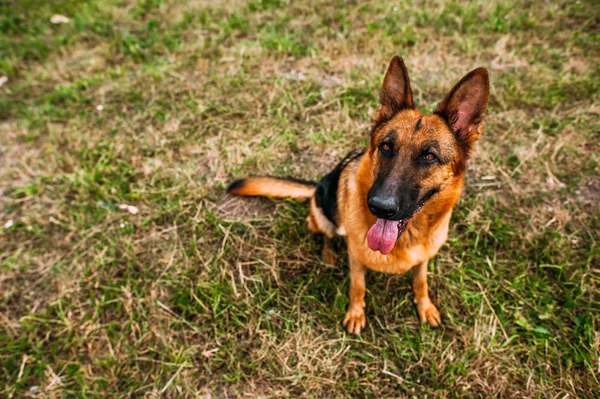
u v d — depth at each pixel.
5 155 1.40
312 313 1.01
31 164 1.35
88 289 1.08
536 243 1.05
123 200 1.23
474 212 1.11
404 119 0.83
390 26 1.67
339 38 1.65
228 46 1.72
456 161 0.82
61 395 0.93
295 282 1.07
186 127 1.40
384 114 0.87
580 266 1.01
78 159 1.35
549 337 0.92
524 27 1.61
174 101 1.48
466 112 0.82
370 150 0.86
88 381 0.94
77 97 1.52
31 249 1.16
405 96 0.85
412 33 1.65
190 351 0.97
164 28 1.84
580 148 1.21
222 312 1.01
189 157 1.33
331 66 1.56
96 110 1.49
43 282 1.10
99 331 1.01
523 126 1.28
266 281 1.07
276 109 1.41
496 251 1.06
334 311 1.01
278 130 1.36
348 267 1.08
